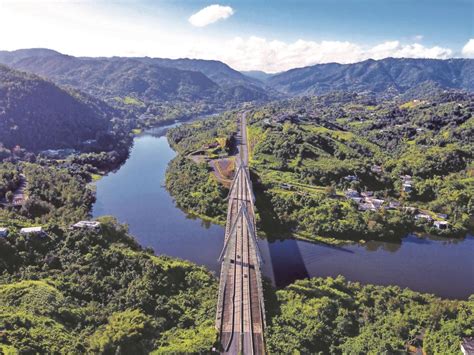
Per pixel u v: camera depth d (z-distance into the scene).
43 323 92.31
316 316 105.81
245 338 94.19
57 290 111.56
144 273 123.88
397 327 102.31
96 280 119.25
